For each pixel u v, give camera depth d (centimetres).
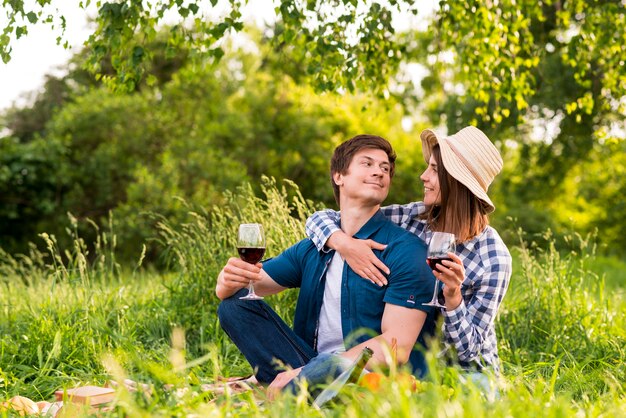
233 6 517
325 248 335
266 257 471
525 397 236
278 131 1697
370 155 333
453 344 322
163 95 1652
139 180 1503
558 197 1962
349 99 1745
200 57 525
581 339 439
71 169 1623
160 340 454
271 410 235
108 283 568
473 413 208
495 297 333
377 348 301
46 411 293
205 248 509
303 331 339
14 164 1532
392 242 322
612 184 1988
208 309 484
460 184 339
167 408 233
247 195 527
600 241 2038
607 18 676
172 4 502
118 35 502
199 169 1528
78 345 415
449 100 1402
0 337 457
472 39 660
